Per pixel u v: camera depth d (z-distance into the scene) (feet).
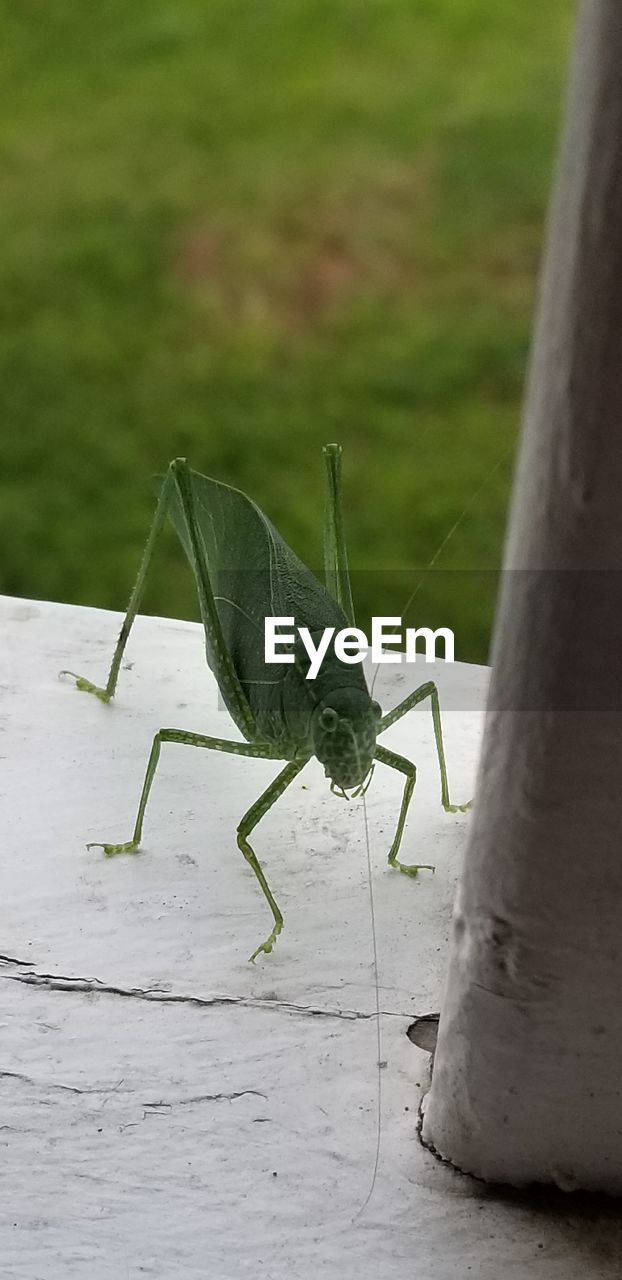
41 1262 0.24
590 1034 0.22
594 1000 0.22
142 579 0.40
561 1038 0.22
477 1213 0.25
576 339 0.16
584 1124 0.24
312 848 0.35
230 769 0.39
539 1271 0.24
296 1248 0.24
